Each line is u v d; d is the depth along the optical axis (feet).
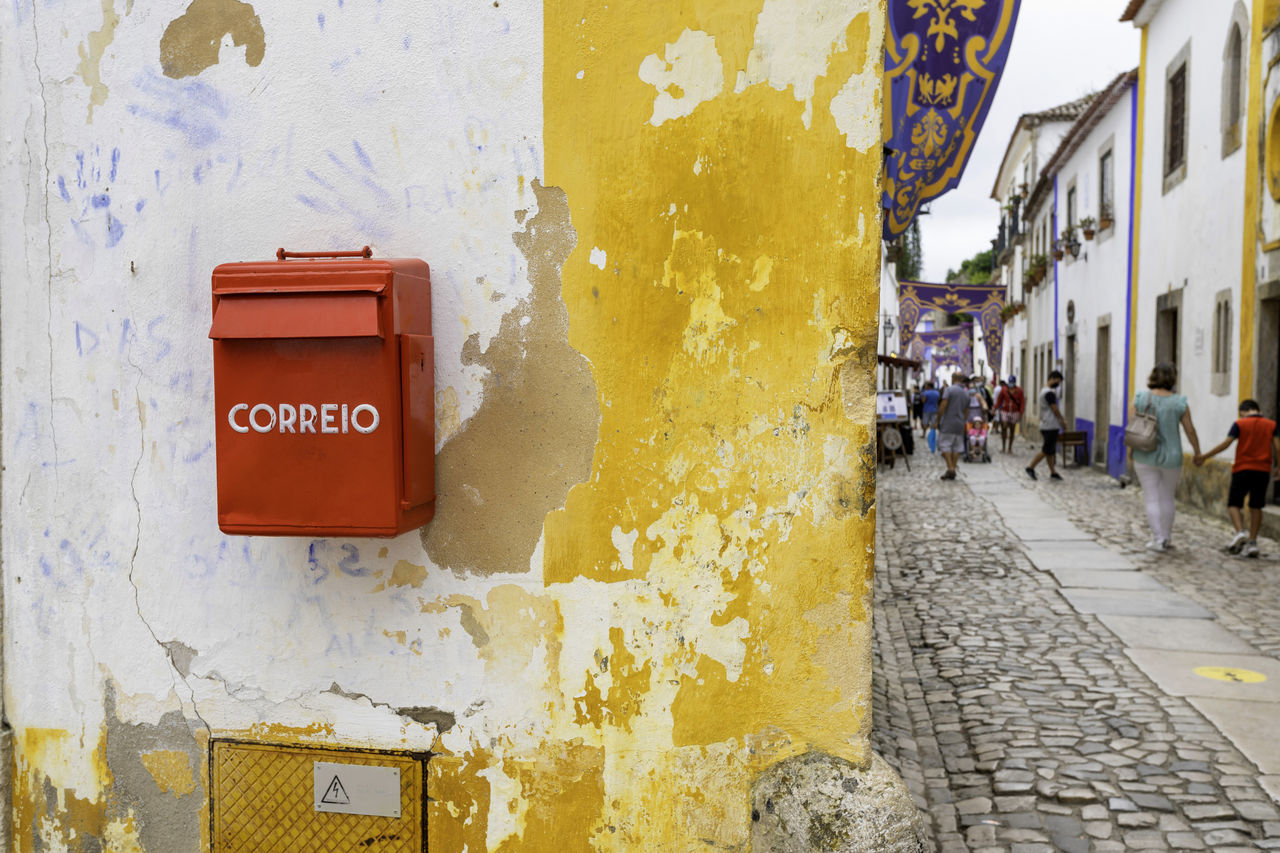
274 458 6.88
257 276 6.82
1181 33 43.50
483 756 7.68
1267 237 33.19
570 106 7.30
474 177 7.48
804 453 7.20
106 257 8.04
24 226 8.14
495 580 7.59
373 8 7.55
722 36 7.09
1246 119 35.24
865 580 7.18
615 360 7.36
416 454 7.13
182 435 7.99
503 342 7.49
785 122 7.06
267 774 8.00
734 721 7.36
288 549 7.85
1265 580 25.95
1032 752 14.08
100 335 8.07
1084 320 64.90
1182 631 20.75
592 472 7.43
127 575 8.13
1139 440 30.17
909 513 40.45
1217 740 14.33
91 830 8.32
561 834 7.62
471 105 7.46
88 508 8.16
